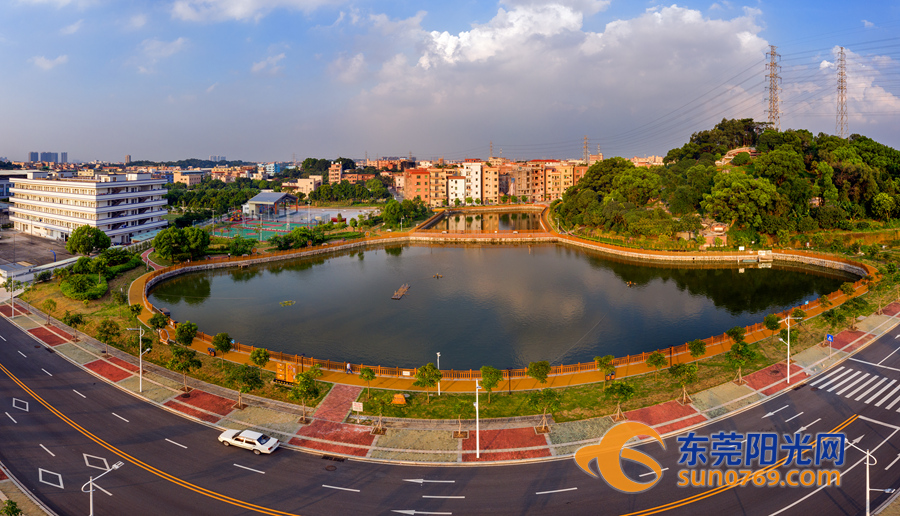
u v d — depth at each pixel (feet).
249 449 149.59
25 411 172.45
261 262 460.55
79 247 410.52
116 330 229.66
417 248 554.46
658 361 190.60
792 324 251.80
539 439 153.89
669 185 590.14
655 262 463.42
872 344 221.05
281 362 215.31
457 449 149.28
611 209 561.02
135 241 505.25
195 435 158.71
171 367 186.39
